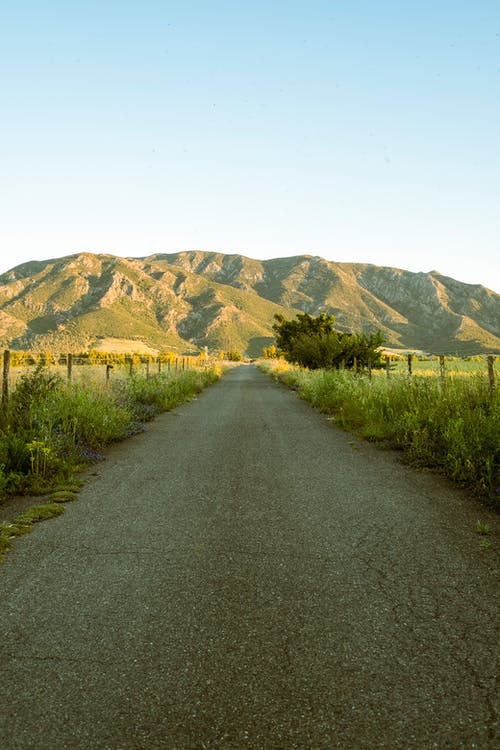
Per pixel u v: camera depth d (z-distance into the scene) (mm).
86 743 2229
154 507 5945
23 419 9219
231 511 5758
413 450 8766
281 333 42938
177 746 2205
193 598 3613
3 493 6367
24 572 4090
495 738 2230
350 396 15250
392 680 2645
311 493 6523
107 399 12430
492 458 6629
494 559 4309
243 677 2686
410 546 4625
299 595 3650
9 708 2457
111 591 3730
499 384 9484
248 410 17219
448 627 3186
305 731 2285
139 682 2650
